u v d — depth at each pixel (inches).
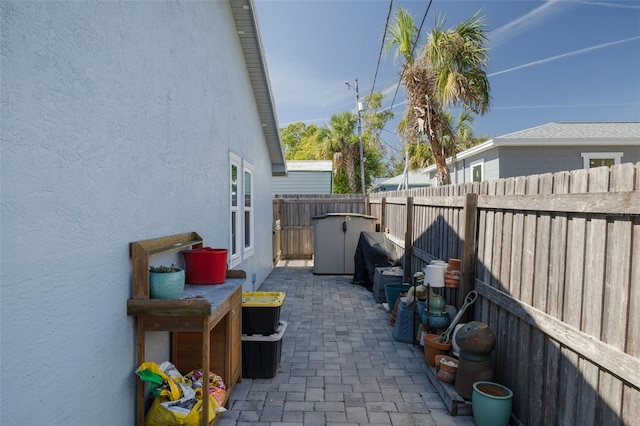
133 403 102.2
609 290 85.2
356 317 249.1
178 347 135.3
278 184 665.0
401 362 177.3
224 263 139.6
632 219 79.4
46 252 69.4
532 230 117.6
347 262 389.4
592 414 89.7
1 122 59.4
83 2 79.9
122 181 96.7
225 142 208.1
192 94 152.0
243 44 249.0
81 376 79.7
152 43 114.5
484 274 152.6
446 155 418.9
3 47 59.6
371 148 1048.2
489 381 131.1
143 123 108.4
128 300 99.1
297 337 211.5
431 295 182.1
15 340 62.3
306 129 1348.4
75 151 77.5
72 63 76.5
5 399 60.3
